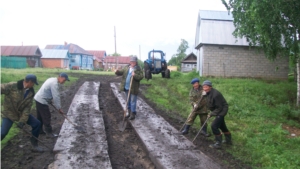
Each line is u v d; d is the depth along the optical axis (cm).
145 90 1539
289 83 1930
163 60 2223
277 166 593
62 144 574
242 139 777
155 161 538
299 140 816
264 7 1161
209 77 2172
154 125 770
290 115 1202
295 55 1343
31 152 557
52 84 607
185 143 632
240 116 1114
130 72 816
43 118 632
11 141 606
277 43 1309
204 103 742
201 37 2184
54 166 468
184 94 1497
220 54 2200
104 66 7319
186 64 5944
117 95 1222
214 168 500
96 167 471
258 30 1207
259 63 2209
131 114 818
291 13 1241
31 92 518
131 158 578
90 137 628
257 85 1698
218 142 676
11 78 1516
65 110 940
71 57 5603
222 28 2223
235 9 1406
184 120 944
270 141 774
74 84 1709
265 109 1251
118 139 694
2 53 4475
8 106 500
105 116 909
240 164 588
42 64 4947
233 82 1850
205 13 2348
